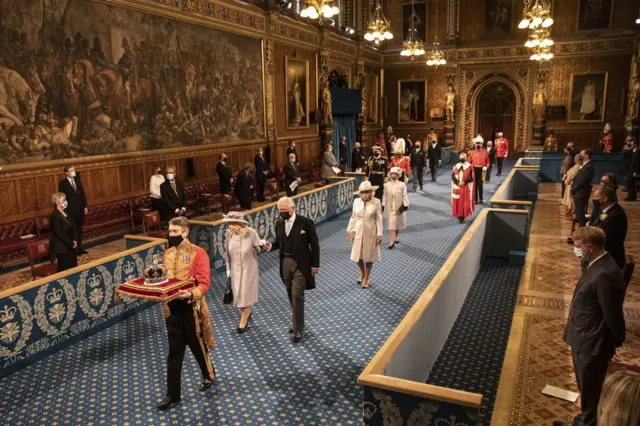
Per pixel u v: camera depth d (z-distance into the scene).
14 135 9.86
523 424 4.45
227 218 6.28
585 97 25.95
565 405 4.72
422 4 28.08
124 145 12.42
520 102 27.59
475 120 28.89
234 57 16.27
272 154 18.62
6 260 9.43
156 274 4.60
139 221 12.52
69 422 4.64
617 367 4.07
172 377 4.82
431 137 20.44
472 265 8.30
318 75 21.89
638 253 9.71
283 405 4.87
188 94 14.38
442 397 3.20
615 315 3.81
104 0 11.50
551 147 25.19
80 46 11.06
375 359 3.77
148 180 13.22
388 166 17.20
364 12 25.89
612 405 1.67
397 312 7.12
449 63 27.97
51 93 10.52
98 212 11.55
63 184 9.80
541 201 16.05
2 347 5.43
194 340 4.89
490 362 5.68
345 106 23.70
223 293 7.96
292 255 6.19
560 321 6.63
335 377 5.39
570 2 25.64
